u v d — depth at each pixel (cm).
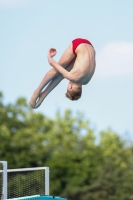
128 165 8625
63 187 8681
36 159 8619
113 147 9219
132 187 8019
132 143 9131
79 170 8731
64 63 2005
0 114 9081
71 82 1980
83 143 10025
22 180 4141
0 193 3056
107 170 8394
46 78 2022
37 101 2084
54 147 9431
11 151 8494
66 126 10219
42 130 9931
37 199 2619
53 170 8688
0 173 3114
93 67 1950
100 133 10069
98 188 8238
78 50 1962
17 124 9162
